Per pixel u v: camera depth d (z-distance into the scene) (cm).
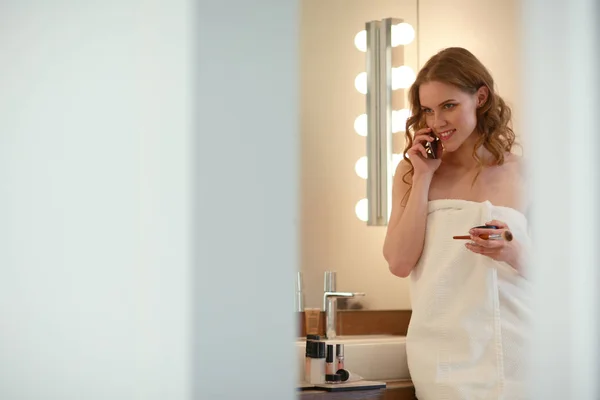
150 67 111
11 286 103
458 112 208
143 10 111
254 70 119
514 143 218
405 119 249
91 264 107
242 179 117
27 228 104
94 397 107
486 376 191
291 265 121
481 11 256
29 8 105
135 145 110
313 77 239
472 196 207
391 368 215
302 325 226
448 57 213
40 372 104
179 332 112
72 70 107
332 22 243
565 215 175
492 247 189
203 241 114
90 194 107
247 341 117
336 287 234
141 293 110
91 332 107
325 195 238
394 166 247
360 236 243
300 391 187
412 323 200
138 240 110
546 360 173
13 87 104
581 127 178
